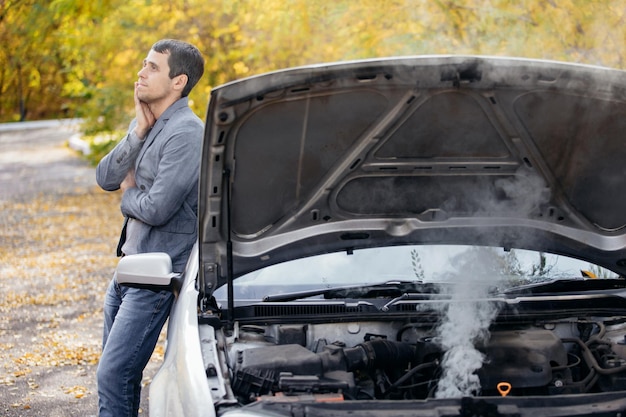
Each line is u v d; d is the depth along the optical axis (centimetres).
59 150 2956
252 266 398
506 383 350
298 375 341
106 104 1473
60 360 736
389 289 406
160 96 469
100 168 486
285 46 894
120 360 451
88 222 1567
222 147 365
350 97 363
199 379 333
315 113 366
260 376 340
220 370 342
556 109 370
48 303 956
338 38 844
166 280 418
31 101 3950
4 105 2902
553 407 303
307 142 375
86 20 1189
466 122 374
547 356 367
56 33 1293
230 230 387
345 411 301
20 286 1044
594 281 416
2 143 3222
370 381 372
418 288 407
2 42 1277
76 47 1268
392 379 382
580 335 409
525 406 303
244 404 340
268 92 352
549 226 405
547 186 395
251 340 391
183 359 352
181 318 388
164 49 467
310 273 420
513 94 364
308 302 396
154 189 459
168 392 343
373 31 783
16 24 1202
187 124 465
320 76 351
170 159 459
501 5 694
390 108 367
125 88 1323
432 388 361
